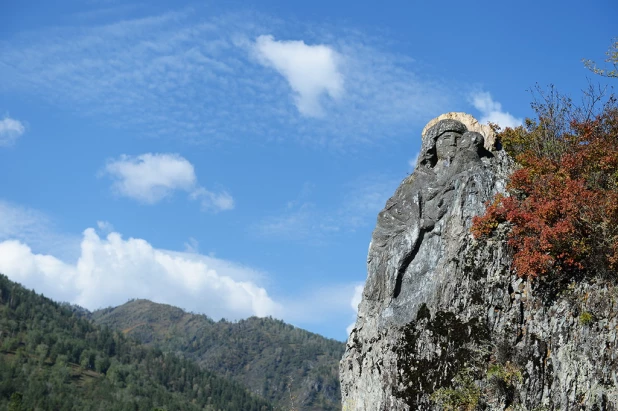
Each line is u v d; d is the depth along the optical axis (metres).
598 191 20.28
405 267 21.22
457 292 19.80
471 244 20.16
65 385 179.62
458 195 21.05
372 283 21.58
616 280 18.98
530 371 18.56
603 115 22.83
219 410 199.25
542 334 18.91
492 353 19.02
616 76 23.20
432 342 19.59
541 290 19.34
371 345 20.78
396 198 22.67
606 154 21.31
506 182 21.45
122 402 175.25
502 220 20.30
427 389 19.17
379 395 19.95
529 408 18.28
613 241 19.27
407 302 20.66
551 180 20.61
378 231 22.16
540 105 24.02
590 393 18.00
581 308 18.89
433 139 22.80
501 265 19.83
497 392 18.58
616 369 18.03
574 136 22.75
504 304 19.42
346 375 21.64
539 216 19.83
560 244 19.39
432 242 21.08
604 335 18.42
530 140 23.48
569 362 18.42
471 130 24.11
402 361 19.77
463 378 18.83
